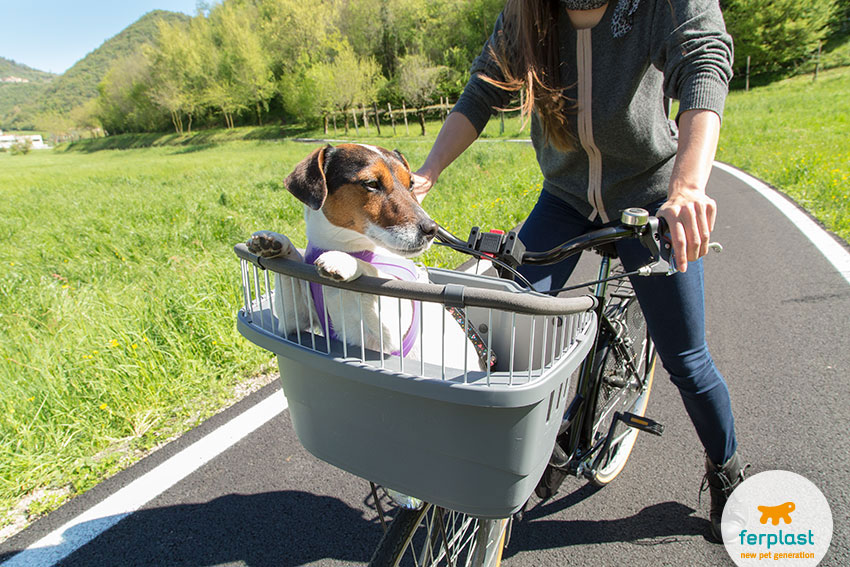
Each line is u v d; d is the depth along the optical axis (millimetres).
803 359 3537
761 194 8492
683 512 2424
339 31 64625
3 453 2695
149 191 13148
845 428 2846
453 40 50625
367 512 2463
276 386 3436
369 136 46531
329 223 1716
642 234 1399
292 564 2197
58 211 10445
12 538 2299
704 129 1465
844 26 48719
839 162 9500
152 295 4422
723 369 3500
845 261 5168
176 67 77750
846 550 2133
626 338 2402
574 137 1993
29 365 3334
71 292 4953
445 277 1820
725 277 5094
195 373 3420
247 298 1543
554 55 1881
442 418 1205
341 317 1314
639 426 2311
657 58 1707
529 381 1143
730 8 44094
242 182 13602
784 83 41531
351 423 1373
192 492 2566
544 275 2168
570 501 2531
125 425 3004
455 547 1834
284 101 64938
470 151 14797
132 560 2195
